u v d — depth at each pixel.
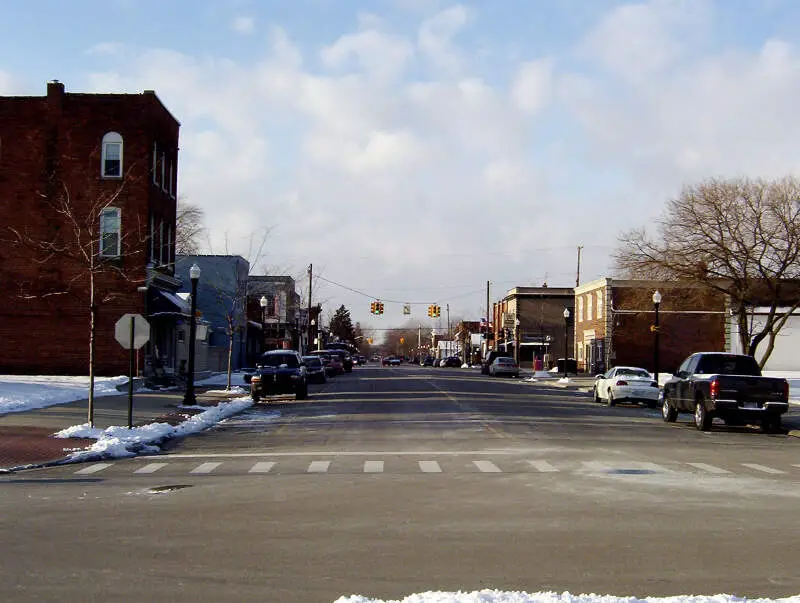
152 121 40.78
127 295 39.78
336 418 26.42
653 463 15.98
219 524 10.05
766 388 23.23
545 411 30.30
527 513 10.71
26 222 39.88
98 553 8.60
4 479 14.27
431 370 92.62
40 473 15.03
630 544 8.95
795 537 9.34
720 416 23.70
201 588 7.29
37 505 11.51
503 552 8.59
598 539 9.20
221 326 62.88
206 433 22.31
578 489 12.68
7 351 39.88
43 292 39.88
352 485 13.11
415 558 8.34
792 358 64.06
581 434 21.97
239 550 8.70
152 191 41.28
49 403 27.58
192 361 29.09
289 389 34.69
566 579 7.57
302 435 21.42
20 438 19.17
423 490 12.58
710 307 50.88
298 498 11.91
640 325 65.31
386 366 126.00
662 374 60.00
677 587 7.32
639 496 12.07
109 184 39.97
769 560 8.28
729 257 35.81
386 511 10.86
